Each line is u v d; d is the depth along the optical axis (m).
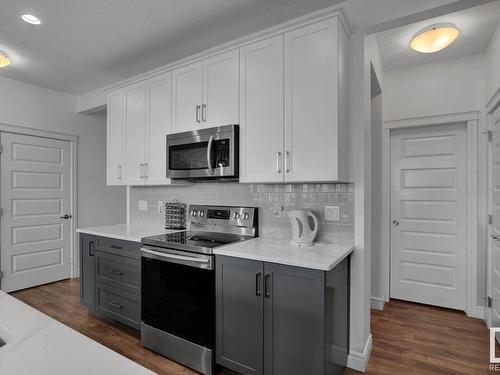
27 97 3.57
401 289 3.27
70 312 2.93
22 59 2.93
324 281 1.54
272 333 1.70
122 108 3.00
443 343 2.34
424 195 3.15
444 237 3.06
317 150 1.87
